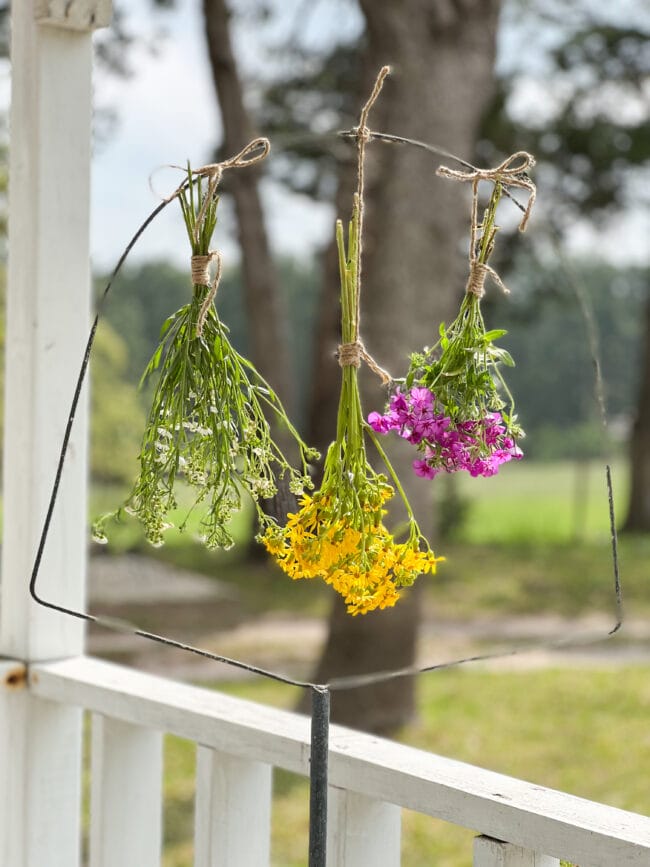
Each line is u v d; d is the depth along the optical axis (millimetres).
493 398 1321
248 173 11453
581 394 40500
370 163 5770
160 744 1796
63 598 1878
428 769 1389
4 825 1860
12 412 1871
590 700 7234
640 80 13844
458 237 5906
